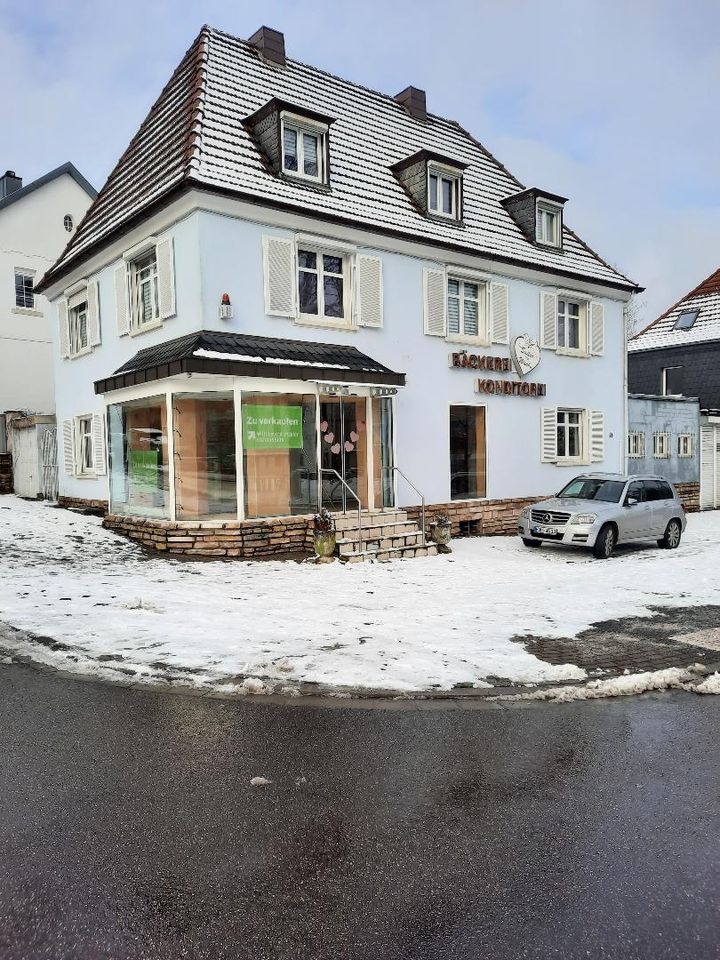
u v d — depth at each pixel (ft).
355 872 10.97
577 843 11.87
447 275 53.67
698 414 78.59
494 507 56.65
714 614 28.55
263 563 39.29
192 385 40.22
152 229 44.60
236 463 40.65
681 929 9.71
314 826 12.32
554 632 25.49
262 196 42.34
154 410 42.88
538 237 62.08
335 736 16.19
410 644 23.43
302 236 44.86
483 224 58.49
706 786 14.03
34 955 9.10
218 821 12.42
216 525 40.42
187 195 40.88
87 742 15.65
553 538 45.83
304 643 23.26
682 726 17.16
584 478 51.06
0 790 13.46
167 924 9.71
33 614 25.95
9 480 70.49
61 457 60.64
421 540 45.01
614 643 24.16
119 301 49.47
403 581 35.55
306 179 46.96
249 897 10.32
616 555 46.65
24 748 15.31
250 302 42.83
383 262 49.55
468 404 54.80
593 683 19.74
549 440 60.75
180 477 41.16
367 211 48.85
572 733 16.63
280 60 56.65
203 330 40.83
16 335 76.43
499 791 13.73
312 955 9.15
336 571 37.78
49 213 79.51
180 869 10.98
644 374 97.71
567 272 60.75
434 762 14.97
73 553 39.11
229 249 41.91
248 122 47.65
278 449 42.42
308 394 43.52
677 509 50.90
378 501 48.14
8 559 36.40
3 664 20.74
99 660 20.95
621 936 9.56
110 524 46.85
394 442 48.85
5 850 11.43
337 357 44.83
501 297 57.00
